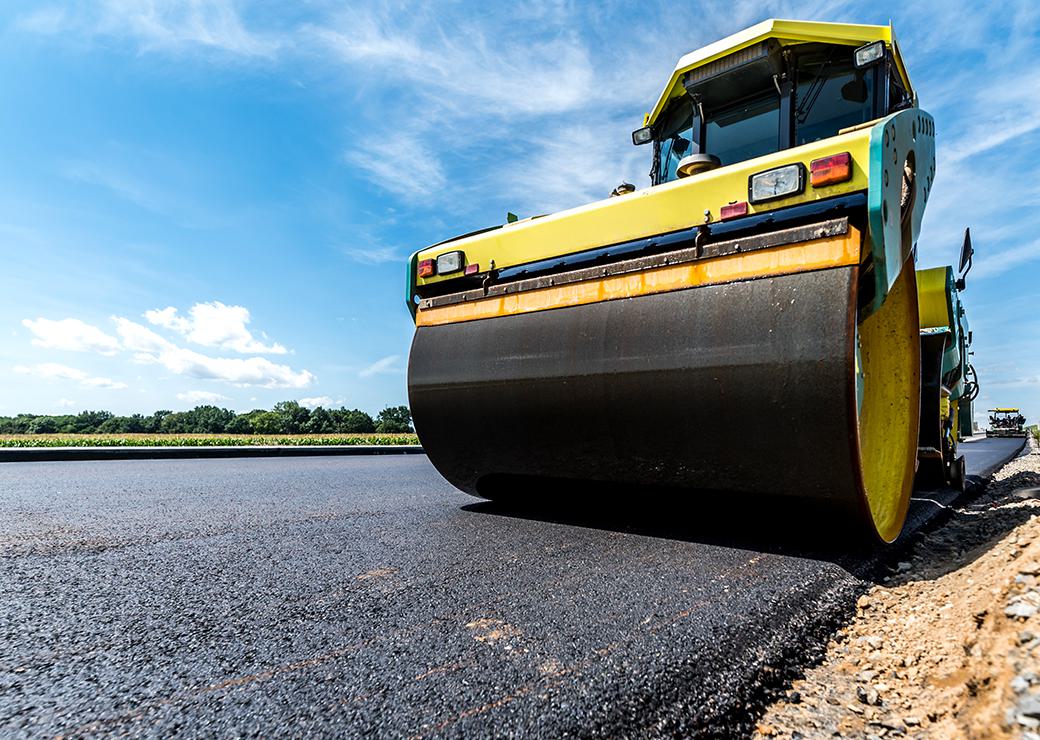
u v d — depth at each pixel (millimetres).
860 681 1528
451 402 3436
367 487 5285
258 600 1946
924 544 3008
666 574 2240
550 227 3248
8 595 1996
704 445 2561
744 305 2473
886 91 3443
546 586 2092
